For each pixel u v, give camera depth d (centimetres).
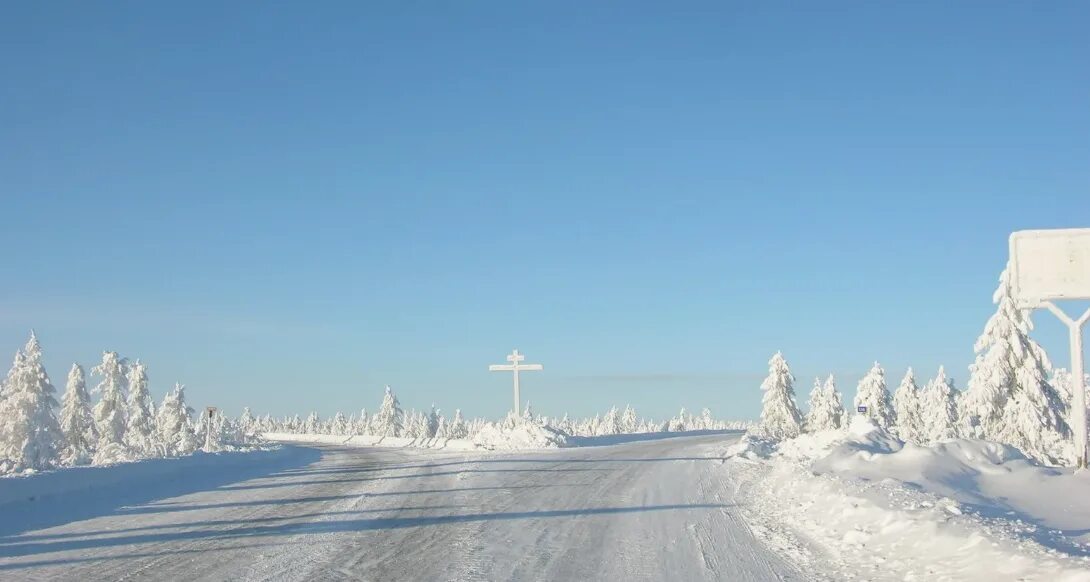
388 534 1238
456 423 10481
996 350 2866
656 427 13525
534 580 910
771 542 1153
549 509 1536
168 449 3856
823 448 2695
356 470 2583
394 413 9675
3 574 938
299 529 1290
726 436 5603
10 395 3578
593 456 3094
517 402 4375
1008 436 2803
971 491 1427
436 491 1866
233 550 1097
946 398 4091
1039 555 823
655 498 1714
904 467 1667
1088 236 1518
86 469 1948
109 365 4550
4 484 1570
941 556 924
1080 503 1306
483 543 1155
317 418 13788
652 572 952
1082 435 1511
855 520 1207
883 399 4759
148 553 1073
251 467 2891
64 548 1112
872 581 880
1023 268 1543
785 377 5206
